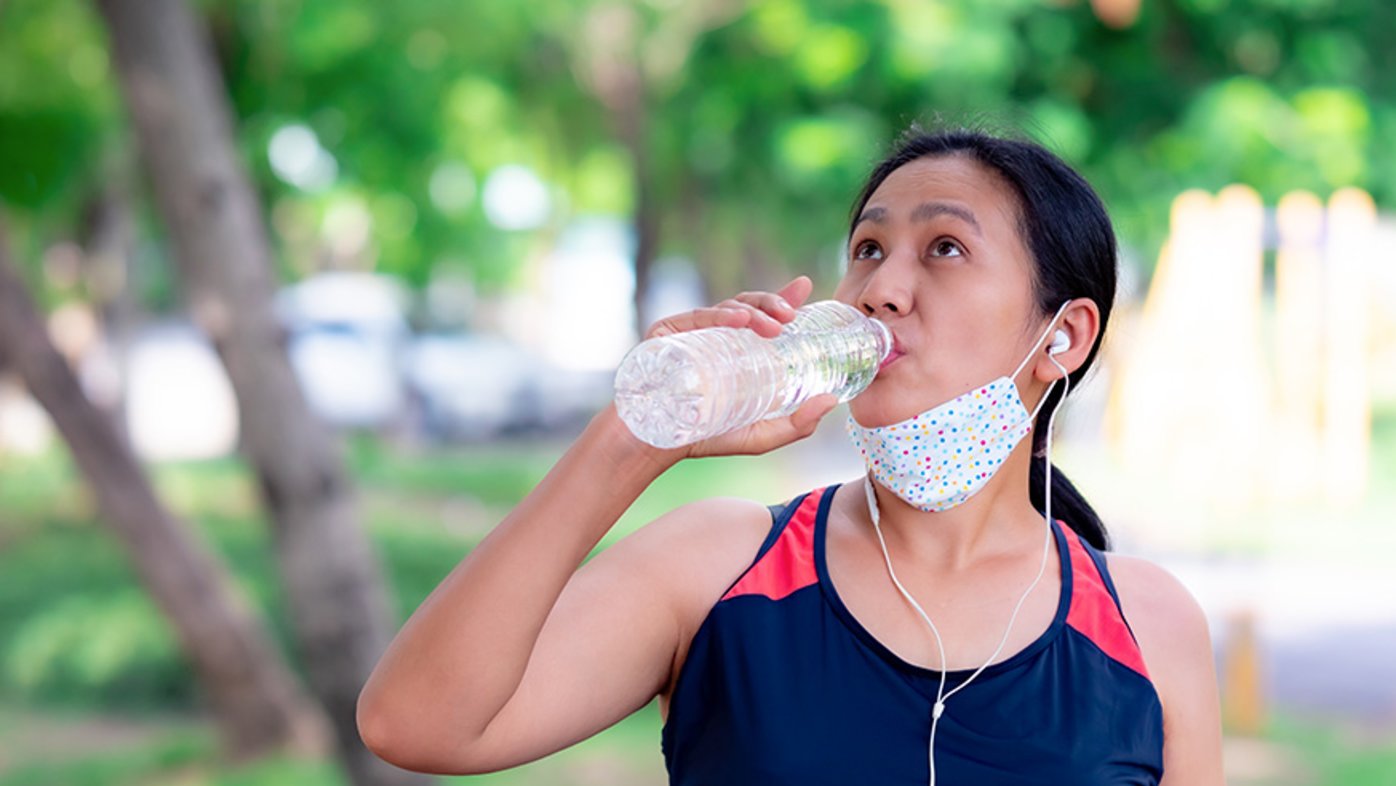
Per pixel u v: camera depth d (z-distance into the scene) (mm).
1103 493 6832
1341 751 6164
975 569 1620
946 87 6953
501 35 10758
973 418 1598
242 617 6777
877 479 1634
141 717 7508
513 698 1490
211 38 8258
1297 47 6926
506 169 15070
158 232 13414
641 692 1612
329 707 4734
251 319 4613
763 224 10492
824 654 1562
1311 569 9531
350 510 4742
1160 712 1595
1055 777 1512
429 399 17141
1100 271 1692
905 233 1640
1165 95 6840
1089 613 1605
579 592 1582
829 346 1516
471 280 20125
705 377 1380
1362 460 6543
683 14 10586
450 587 1418
